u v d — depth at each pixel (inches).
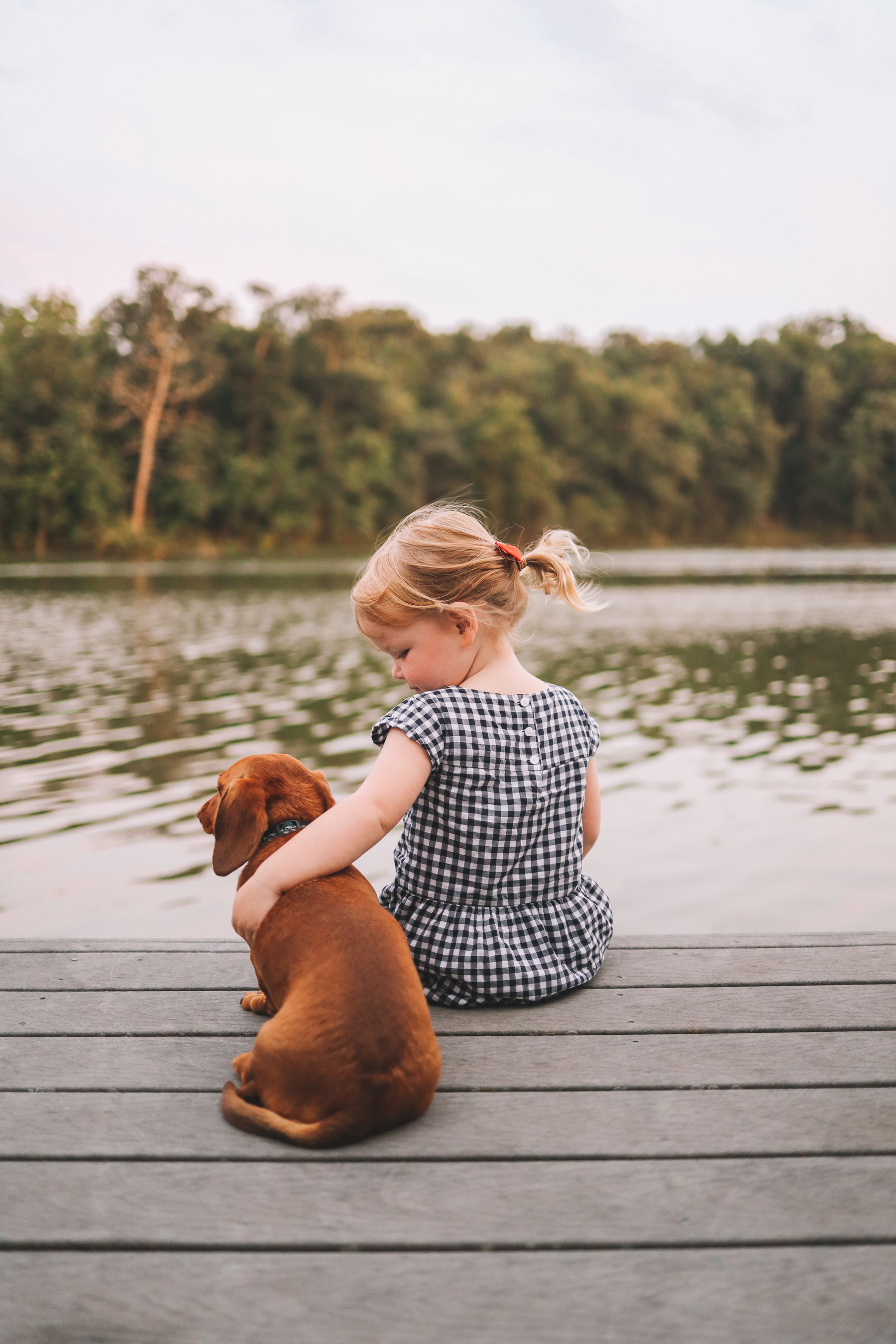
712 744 377.4
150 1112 69.5
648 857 245.8
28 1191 60.7
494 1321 50.7
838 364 3326.8
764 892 221.8
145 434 2091.5
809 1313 51.3
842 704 463.8
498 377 2760.8
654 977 91.7
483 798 80.6
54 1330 49.9
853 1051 78.4
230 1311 51.3
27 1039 80.0
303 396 2301.9
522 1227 57.8
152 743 367.9
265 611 917.2
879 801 293.9
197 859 239.5
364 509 2301.9
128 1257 55.2
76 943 100.0
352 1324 50.5
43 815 276.7
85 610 915.4
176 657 607.8
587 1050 78.3
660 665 599.2
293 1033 65.9
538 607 1034.1
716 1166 63.7
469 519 84.3
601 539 2696.9
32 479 1957.4
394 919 71.6
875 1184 61.9
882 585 1348.4
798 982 90.7
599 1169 63.3
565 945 87.0
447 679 83.3
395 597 80.7
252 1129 66.2
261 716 419.5
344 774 319.0
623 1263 55.0
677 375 3211.1
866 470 3068.4
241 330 2249.0
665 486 2787.9
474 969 82.8
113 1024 82.7
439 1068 67.9
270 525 2214.6
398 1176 62.4
